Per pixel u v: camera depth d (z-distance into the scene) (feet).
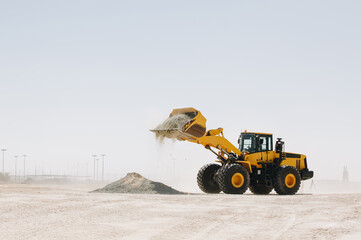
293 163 78.23
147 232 30.48
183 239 28.27
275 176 73.51
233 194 69.15
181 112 73.36
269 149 76.02
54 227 32.01
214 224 34.24
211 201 52.60
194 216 38.47
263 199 56.44
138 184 73.51
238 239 28.37
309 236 29.25
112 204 46.16
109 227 32.24
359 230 31.58
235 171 70.23
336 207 46.70
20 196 52.31
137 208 43.50
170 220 36.04
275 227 33.01
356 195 66.13
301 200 55.21
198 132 70.59
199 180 75.61
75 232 30.09
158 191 70.33
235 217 38.22
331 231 31.14
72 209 41.50
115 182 76.18
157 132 71.97
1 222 33.96
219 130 74.08
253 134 75.56
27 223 33.63
